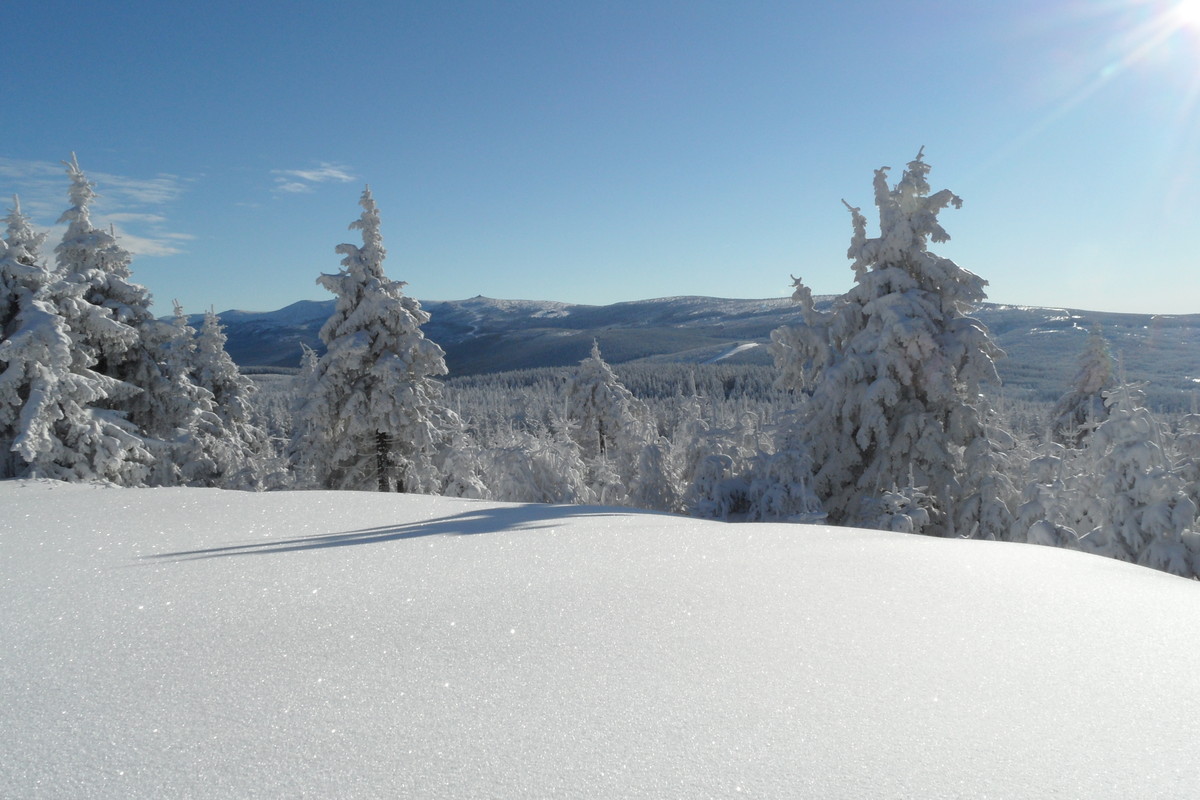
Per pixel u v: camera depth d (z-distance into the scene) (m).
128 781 1.83
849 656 2.82
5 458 15.26
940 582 4.07
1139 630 3.22
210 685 2.45
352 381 22.27
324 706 2.29
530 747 2.02
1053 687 2.53
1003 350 16.97
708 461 15.45
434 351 22.12
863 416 16.66
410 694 2.39
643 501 16.50
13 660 2.70
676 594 3.68
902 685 2.53
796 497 14.32
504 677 2.54
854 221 18.11
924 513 14.40
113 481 16.28
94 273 19.94
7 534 5.57
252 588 3.76
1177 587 4.25
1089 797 1.78
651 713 2.26
